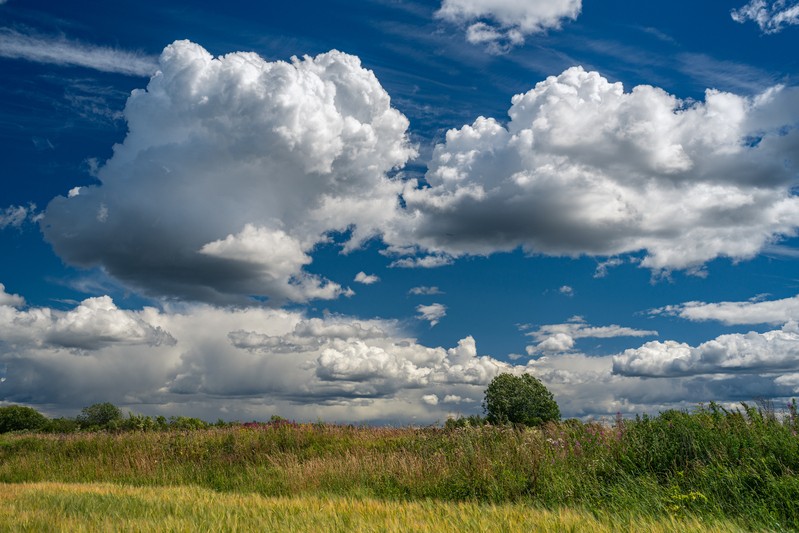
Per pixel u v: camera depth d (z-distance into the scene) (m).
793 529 6.05
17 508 7.75
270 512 6.77
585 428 11.31
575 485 8.75
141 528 5.87
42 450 19.89
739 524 6.30
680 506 6.93
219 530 5.75
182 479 14.62
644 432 9.71
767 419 8.92
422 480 10.74
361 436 17.92
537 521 6.04
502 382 25.92
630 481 8.15
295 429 18.88
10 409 43.62
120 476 15.64
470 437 13.62
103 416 33.62
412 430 17.53
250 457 16.25
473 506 7.64
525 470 9.73
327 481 12.02
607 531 5.66
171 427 25.91
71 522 6.28
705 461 8.38
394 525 5.76
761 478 7.26
